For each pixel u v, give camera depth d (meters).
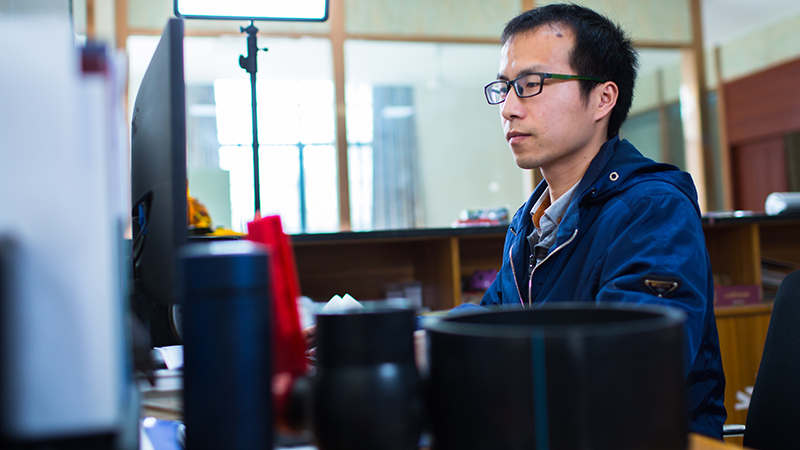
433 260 2.33
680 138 6.04
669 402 0.31
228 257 0.36
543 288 1.03
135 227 0.87
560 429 0.30
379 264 2.42
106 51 0.32
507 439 0.30
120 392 0.34
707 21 6.24
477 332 0.32
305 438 0.49
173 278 0.64
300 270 2.35
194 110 7.57
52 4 1.32
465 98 9.12
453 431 0.32
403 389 0.35
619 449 0.30
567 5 1.09
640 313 0.38
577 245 1.00
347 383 0.34
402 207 8.87
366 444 0.34
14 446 0.31
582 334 0.30
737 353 2.23
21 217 0.31
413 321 0.37
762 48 6.43
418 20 4.63
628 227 0.89
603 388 0.30
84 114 0.32
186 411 0.36
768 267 2.52
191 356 0.36
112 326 0.32
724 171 5.20
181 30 0.67
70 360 0.32
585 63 1.04
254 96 1.15
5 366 0.31
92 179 0.32
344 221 4.42
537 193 1.20
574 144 1.06
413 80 8.49
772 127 6.20
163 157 0.68
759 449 0.90
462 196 9.11
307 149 7.20
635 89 1.15
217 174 2.27
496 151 9.22
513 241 1.22
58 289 0.31
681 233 0.85
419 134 8.95
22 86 0.31
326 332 0.36
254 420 0.36
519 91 1.06
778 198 2.46
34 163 0.31
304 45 5.84
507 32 1.10
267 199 7.06
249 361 0.36
